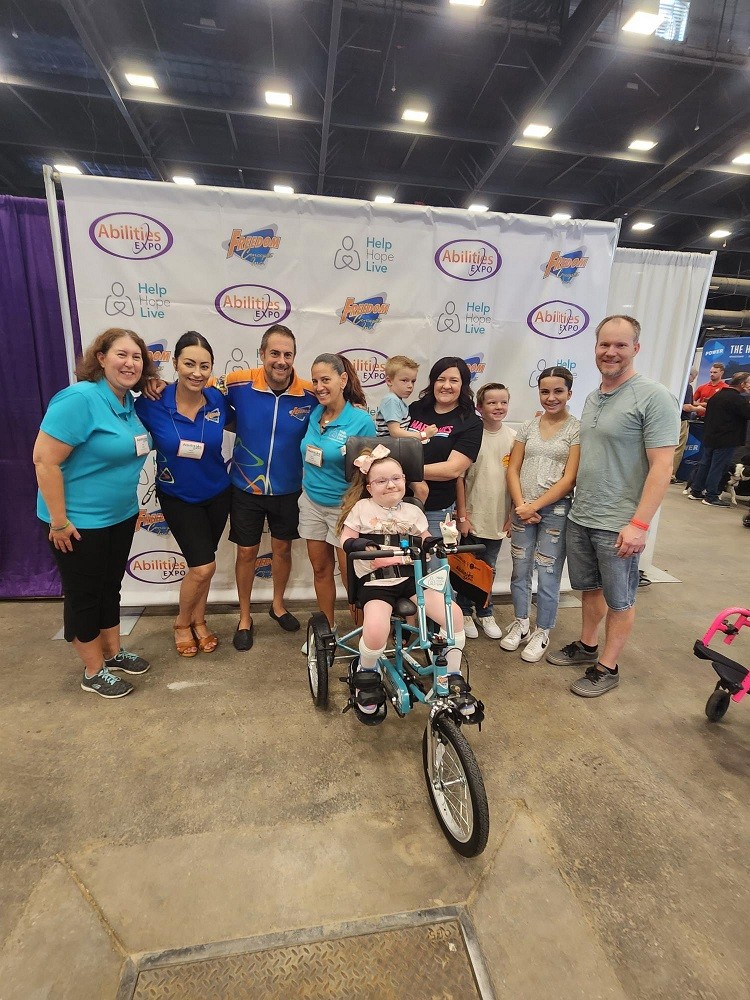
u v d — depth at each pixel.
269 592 3.56
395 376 2.77
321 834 1.81
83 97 6.80
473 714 1.71
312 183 9.27
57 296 3.12
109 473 2.24
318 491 2.70
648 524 2.33
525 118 6.35
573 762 2.20
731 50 5.61
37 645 2.98
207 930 1.48
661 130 6.91
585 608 2.91
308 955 1.42
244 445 2.73
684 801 2.01
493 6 5.26
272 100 6.45
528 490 2.90
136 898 1.56
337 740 2.28
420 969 1.40
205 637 2.99
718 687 2.45
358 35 5.57
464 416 2.75
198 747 2.22
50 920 1.49
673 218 10.32
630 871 1.71
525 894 1.61
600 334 2.39
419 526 2.28
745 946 1.48
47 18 5.43
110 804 1.91
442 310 3.18
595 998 1.34
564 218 3.15
